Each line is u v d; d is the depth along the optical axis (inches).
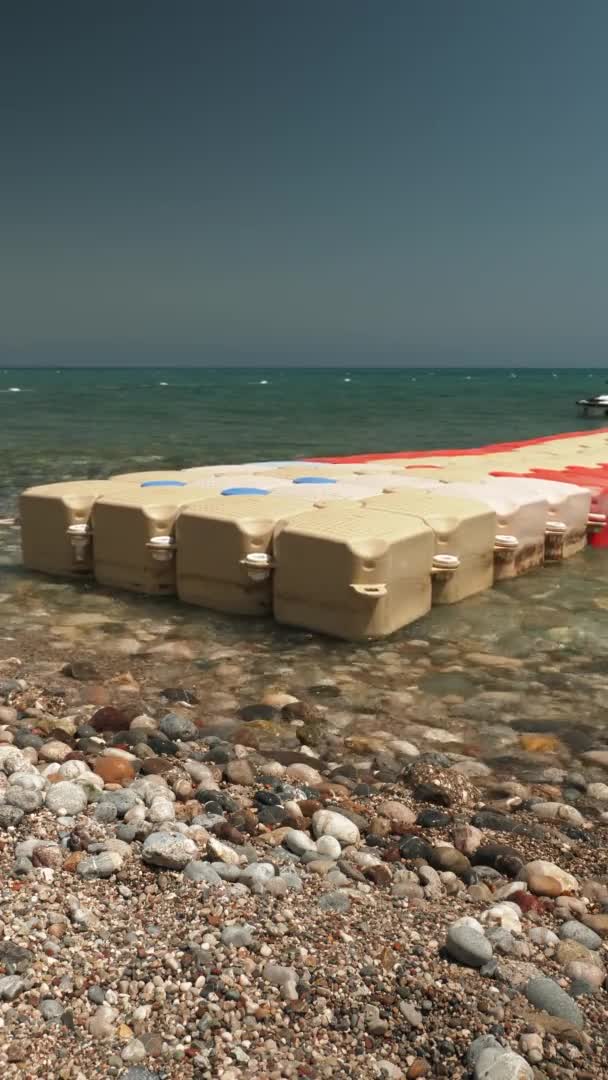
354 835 138.2
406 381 5221.5
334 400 2167.8
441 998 99.1
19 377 6254.9
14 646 235.6
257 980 100.4
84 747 170.4
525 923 116.3
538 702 202.1
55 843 129.7
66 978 98.7
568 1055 91.7
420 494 295.7
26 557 313.0
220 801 147.2
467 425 1197.7
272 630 248.7
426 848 134.6
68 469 656.4
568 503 337.7
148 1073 86.7
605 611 271.0
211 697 202.7
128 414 1476.4
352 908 116.9
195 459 737.6
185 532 268.1
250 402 2018.9
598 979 104.3
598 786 160.2
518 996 100.3
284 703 198.4
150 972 100.7
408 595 250.4
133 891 118.1
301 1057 89.9
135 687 206.8
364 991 99.6
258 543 257.3
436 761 169.6
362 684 211.0
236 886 120.0
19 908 111.4
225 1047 90.5
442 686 210.5
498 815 146.7
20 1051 88.1
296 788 154.3
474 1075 87.7
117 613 264.5
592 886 127.0
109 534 286.7
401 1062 90.0
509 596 286.2
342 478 352.8
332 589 238.7
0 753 159.9
